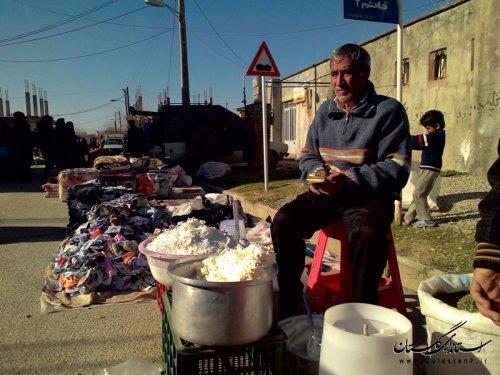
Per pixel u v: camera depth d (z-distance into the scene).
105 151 15.96
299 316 2.68
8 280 4.48
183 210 5.53
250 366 2.06
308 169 3.06
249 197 8.70
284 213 2.84
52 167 14.22
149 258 3.15
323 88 18.97
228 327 1.94
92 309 3.70
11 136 14.97
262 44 8.18
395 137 2.79
